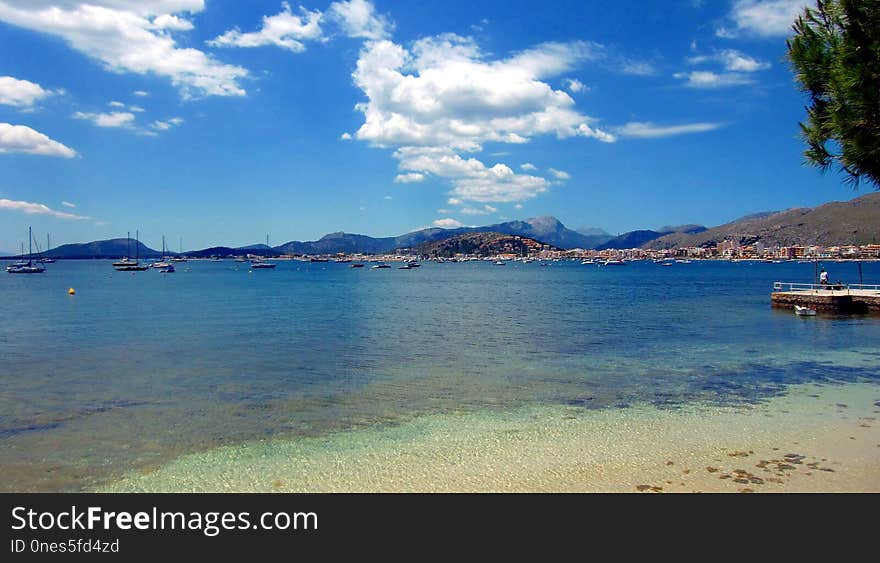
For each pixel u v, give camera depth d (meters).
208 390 23.66
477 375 26.64
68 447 16.17
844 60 9.88
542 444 16.14
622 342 37.91
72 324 50.19
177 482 13.63
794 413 19.25
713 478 13.26
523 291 109.38
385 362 30.44
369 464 14.66
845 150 10.17
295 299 85.06
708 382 24.77
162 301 80.19
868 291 58.94
